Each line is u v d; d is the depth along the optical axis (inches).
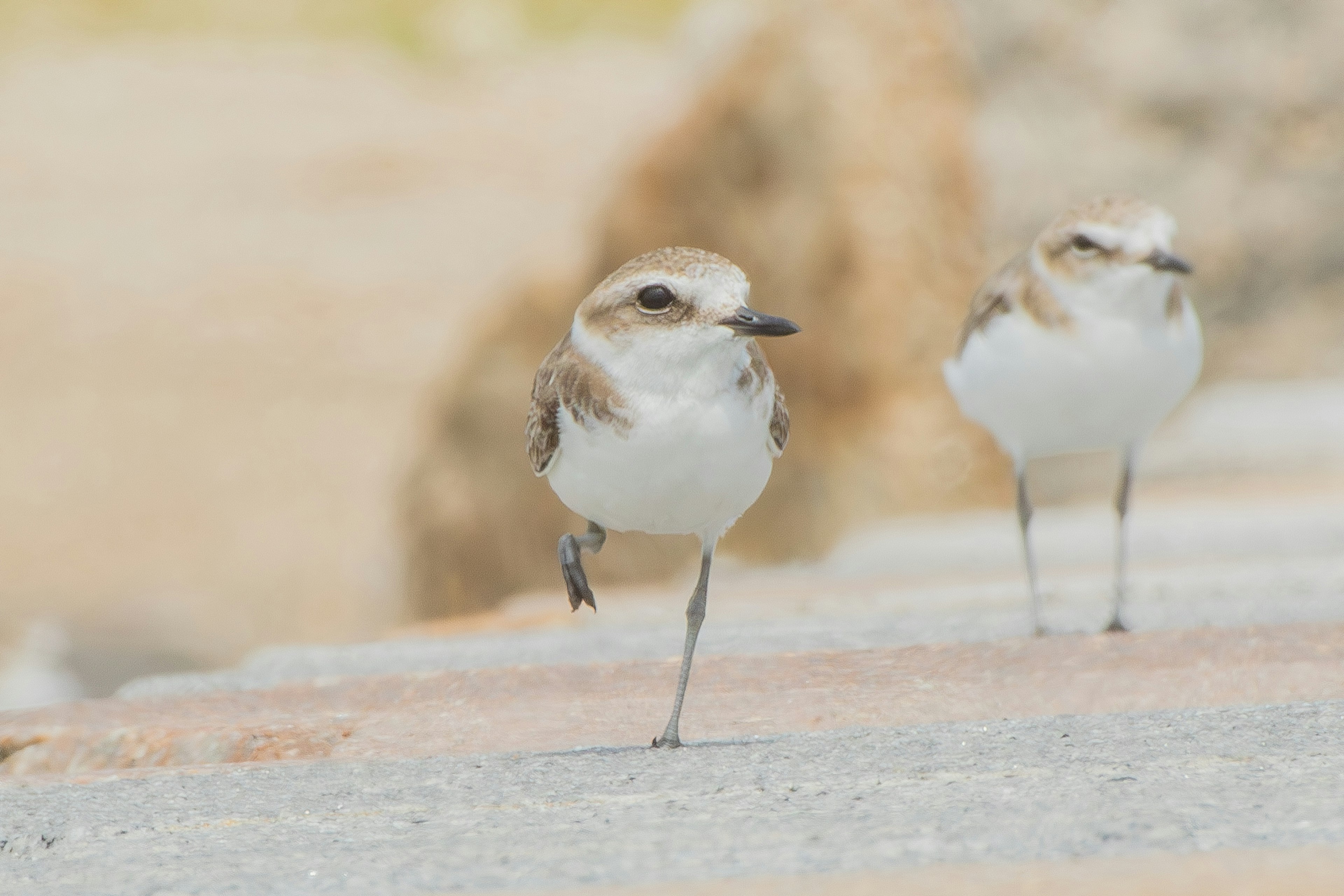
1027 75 678.5
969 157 676.1
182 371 1216.8
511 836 151.9
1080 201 672.4
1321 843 132.8
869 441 650.2
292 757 218.5
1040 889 124.1
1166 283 264.7
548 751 203.2
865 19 671.8
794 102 665.6
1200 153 673.6
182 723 230.1
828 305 660.1
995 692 221.8
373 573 969.5
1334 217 663.8
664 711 224.1
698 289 186.5
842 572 463.8
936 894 124.4
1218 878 123.9
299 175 1526.8
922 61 675.4
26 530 1028.5
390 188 1510.8
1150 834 137.3
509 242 1395.2
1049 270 269.4
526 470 669.3
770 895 127.2
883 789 163.0
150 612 930.1
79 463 1101.1
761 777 173.3
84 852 156.4
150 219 1433.3
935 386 656.4
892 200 662.5
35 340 1256.2
